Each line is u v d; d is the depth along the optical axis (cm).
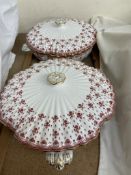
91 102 41
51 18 80
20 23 81
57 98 41
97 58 68
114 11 80
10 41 60
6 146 49
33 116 40
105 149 49
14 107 42
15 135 40
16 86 45
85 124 39
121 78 59
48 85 43
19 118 41
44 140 38
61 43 59
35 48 60
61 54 58
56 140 38
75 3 78
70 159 44
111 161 47
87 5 79
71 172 46
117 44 67
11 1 62
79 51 58
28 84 45
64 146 38
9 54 63
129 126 48
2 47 57
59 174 46
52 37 60
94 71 48
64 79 43
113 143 49
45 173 46
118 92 57
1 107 44
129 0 78
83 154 48
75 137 38
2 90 48
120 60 62
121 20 82
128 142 47
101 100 43
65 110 40
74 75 46
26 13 80
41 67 49
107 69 64
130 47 61
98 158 47
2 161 47
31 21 81
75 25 64
